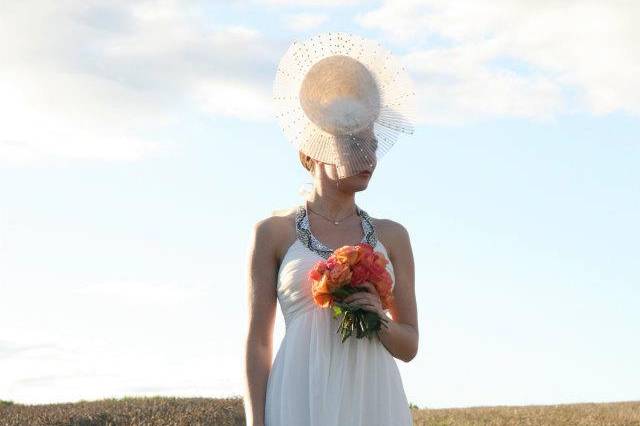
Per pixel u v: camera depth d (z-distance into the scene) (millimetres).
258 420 5488
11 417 24141
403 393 5625
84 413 24797
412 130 5672
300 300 5531
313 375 5391
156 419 24000
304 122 5664
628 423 26188
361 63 5695
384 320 5359
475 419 26922
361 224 5762
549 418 27219
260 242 5680
